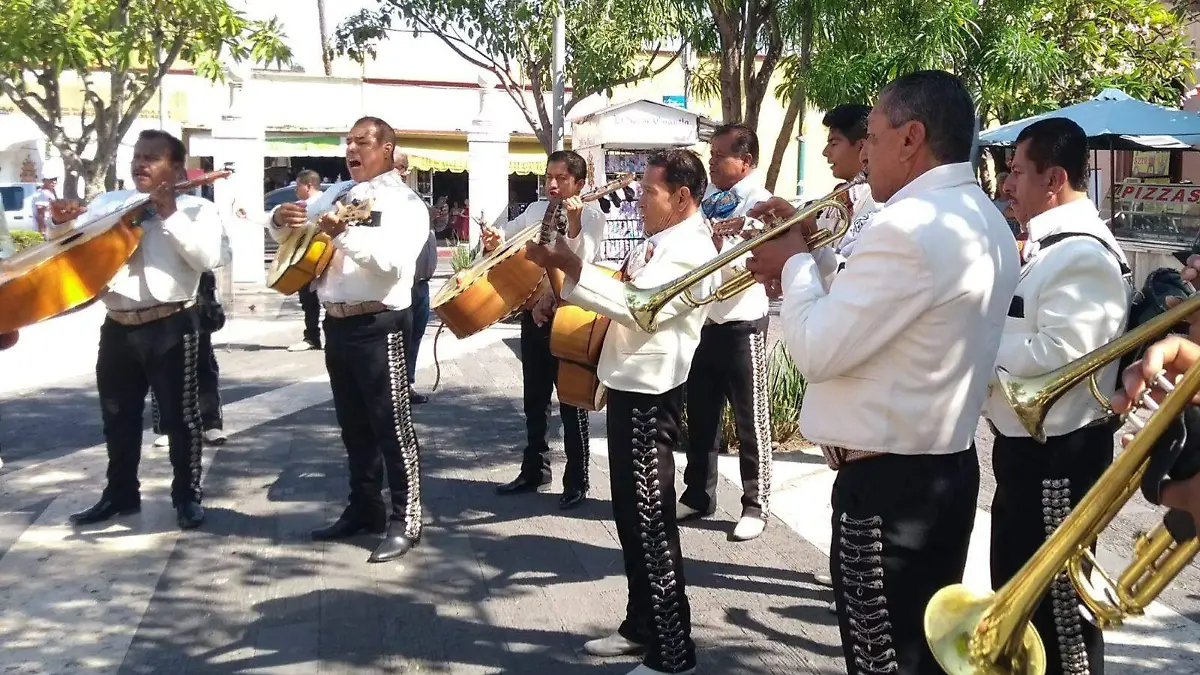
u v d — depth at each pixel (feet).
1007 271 7.63
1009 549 9.39
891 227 7.18
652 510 10.92
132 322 15.70
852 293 7.29
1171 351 6.20
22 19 29.09
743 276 10.02
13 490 18.39
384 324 14.47
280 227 14.57
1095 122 35.09
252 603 13.53
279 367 29.89
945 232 7.18
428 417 23.72
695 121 39.81
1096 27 43.19
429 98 79.00
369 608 13.35
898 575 7.54
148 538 15.87
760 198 15.42
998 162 42.06
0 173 65.16
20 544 15.60
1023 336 8.89
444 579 14.29
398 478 14.99
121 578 14.34
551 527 16.40
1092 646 9.02
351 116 77.00
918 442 7.41
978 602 6.49
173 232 15.08
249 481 18.79
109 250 14.71
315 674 11.62
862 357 7.31
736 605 13.38
